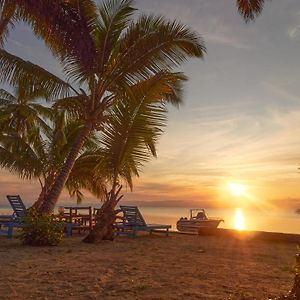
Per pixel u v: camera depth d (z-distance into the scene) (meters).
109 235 14.45
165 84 15.06
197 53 15.33
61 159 22.23
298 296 4.23
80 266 8.32
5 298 5.38
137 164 14.96
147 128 14.77
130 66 15.57
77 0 12.47
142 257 10.11
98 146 22.12
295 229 43.22
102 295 5.68
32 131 23.16
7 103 25.03
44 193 22.30
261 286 6.49
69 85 15.94
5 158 21.53
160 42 15.22
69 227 16.52
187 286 6.39
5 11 9.34
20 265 8.25
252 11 8.31
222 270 8.17
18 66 14.86
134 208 17.59
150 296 5.64
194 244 13.88
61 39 9.73
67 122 21.16
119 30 15.98
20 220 14.20
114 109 15.02
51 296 5.57
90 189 23.16
